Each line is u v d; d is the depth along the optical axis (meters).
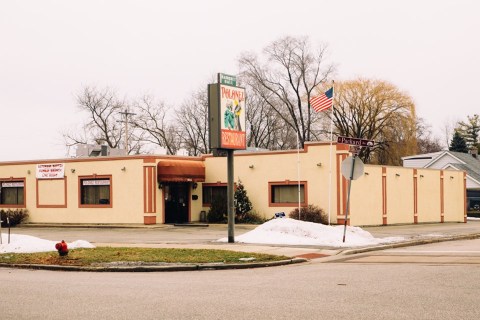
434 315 9.11
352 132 62.34
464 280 12.92
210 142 23.36
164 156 38.91
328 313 9.38
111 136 75.06
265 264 17.08
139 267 16.50
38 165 42.88
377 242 23.72
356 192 36.34
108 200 39.78
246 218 38.69
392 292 11.33
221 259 17.69
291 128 68.12
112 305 10.52
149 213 37.94
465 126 103.94
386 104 60.62
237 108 23.92
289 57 65.00
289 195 37.72
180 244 23.39
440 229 35.34
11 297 11.75
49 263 17.72
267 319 9.00
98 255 18.97
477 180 62.38
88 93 74.94
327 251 20.44
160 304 10.52
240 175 39.56
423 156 68.44
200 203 41.06
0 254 20.12
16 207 43.88
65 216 41.50
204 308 10.02
